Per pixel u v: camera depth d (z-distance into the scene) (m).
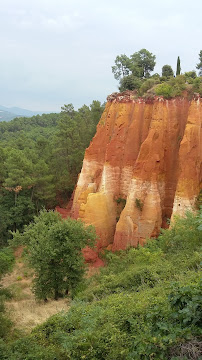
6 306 22.81
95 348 9.70
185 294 7.87
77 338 9.89
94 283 23.28
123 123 33.81
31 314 20.86
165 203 30.92
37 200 46.38
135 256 23.31
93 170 38.53
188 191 27.22
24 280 32.00
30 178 43.00
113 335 9.73
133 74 44.47
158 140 29.91
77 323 11.63
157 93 31.19
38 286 23.70
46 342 12.22
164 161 30.50
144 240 29.42
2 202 44.06
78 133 53.59
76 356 9.66
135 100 33.59
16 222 42.84
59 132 52.06
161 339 7.30
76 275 23.58
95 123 55.59
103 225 33.03
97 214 32.94
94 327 10.38
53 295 25.19
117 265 24.02
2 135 109.75
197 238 20.06
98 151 38.22
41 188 45.12
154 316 8.47
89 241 24.64
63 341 10.28
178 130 30.34
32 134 101.31
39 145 54.50
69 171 52.28
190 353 6.93
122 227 30.59
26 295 27.19
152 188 29.56
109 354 9.20
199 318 7.21
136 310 11.08
